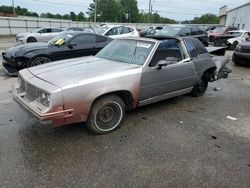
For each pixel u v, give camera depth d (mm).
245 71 9523
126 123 4168
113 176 2762
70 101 3154
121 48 4648
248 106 5301
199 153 3287
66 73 3572
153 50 4215
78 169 2863
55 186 2578
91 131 3678
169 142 3561
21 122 4055
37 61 7254
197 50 5375
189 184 2674
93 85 3346
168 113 4703
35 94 3303
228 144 3561
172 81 4586
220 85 7160
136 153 3238
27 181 2637
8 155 3094
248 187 2645
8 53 7289
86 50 8164
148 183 2670
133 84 3844
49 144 3395
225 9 52000
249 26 31828
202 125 4199
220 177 2799
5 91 5754
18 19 32844
